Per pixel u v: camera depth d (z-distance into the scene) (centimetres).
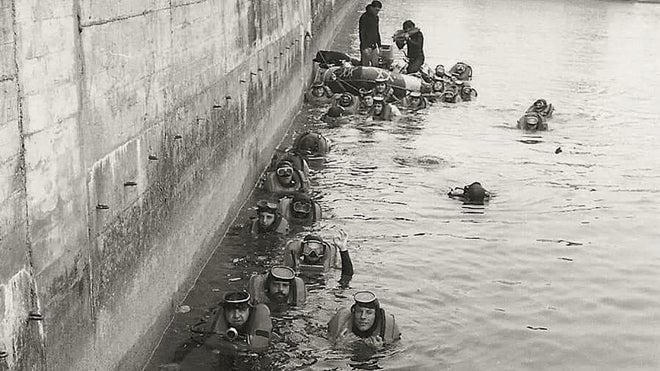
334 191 1606
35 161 608
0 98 554
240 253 1235
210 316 966
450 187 1667
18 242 582
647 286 1195
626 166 1911
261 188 1588
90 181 723
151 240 913
